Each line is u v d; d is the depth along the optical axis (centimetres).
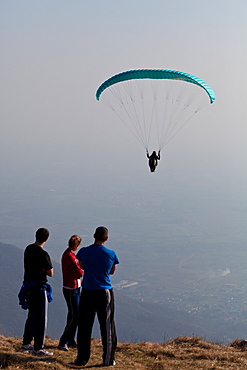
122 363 1108
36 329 1116
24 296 1108
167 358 1212
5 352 1085
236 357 1226
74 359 1109
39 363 1019
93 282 1045
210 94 2291
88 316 1056
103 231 1062
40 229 1116
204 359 1213
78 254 1063
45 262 1103
